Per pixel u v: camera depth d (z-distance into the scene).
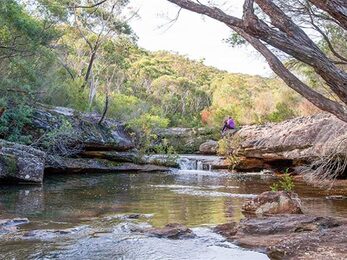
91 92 28.20
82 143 19.61
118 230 7.73
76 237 7.14
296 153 18.58
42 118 18.47
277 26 4.82
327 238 6.70
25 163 14.46
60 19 20.86
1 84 16.30
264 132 22.06
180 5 5.04
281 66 5.04
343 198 12.63
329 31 8.24
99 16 29.67
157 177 18.77
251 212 9.97
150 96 54.94
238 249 6.48
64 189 13.77
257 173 21.22
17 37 16.45
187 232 7.45
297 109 28.30
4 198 11.54
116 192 13.45
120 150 21.83
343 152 15.16
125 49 34.88
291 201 9.80
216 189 14.62
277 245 6.44
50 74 21.59
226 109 39.31
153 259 5.94
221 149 24.28
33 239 6.96
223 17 4.90
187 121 50.09
